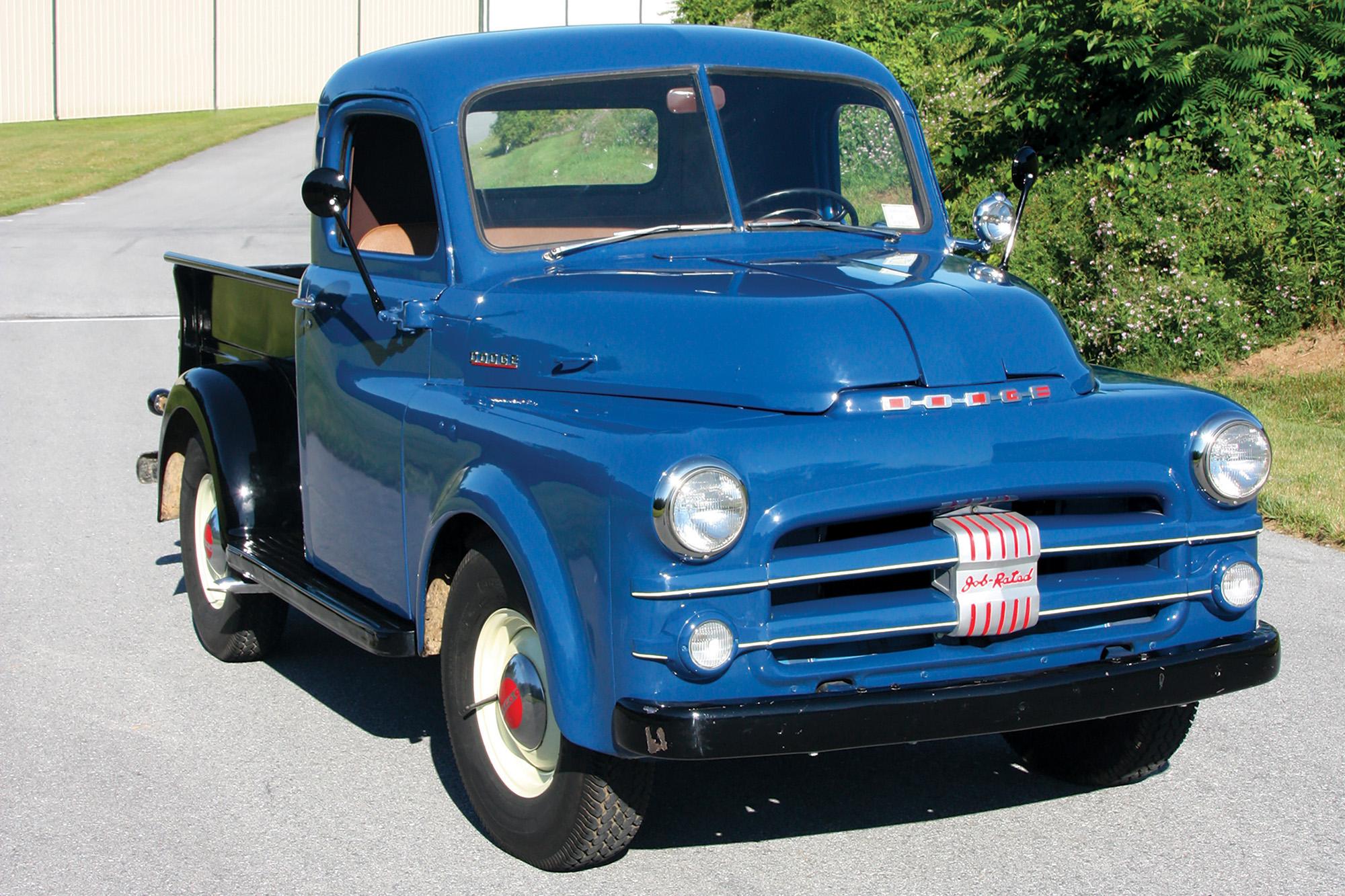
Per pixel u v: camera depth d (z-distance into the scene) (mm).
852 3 17734
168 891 3604
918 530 3348
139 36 46188
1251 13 11023
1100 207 11102
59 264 18719
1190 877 3668
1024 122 12227
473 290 4070
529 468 3473
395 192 4699
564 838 3568
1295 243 10742
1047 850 3834
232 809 4105
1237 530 3641
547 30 4535
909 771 4410
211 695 5066
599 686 3268
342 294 4594
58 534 7156
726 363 3471
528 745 3658
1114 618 3596
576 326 3771
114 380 11562
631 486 3150
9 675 5219
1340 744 4570
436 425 3928
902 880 3648
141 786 4262
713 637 3148
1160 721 4090
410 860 3777
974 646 3406
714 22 23516
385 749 4578
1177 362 10547
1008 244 4656
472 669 3812
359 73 4691
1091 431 3457
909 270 3934
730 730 3137
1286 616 5820
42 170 31797
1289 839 3895
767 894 3568
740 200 4387
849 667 3301
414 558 4086
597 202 4281
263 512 5129
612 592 3203
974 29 12375
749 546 3176
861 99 4719
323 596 4531
